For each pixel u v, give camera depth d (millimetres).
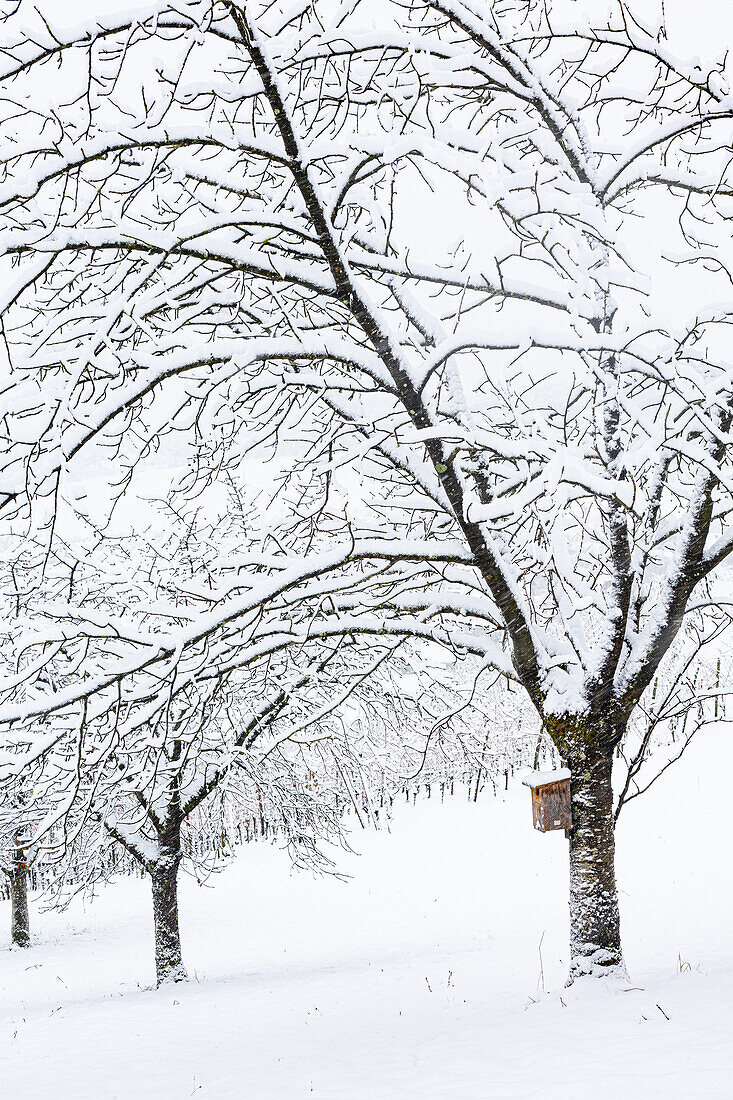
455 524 7270
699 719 6422
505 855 25078
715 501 6277
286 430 7410
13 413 5793
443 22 6645
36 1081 7430
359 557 6352
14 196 5281
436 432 5547
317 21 5793
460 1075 4969
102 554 14359
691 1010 5309
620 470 5906
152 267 5797
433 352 5898
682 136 6973
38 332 6922
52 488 5836
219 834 15398
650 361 5559
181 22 5578
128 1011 11055
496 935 15602
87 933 21703
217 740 12008
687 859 19219
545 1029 5508
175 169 5715
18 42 5188
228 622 6559
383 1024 7770
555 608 7539
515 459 5863
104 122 5504
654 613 6559
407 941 16344
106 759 7094
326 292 6105
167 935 13445
